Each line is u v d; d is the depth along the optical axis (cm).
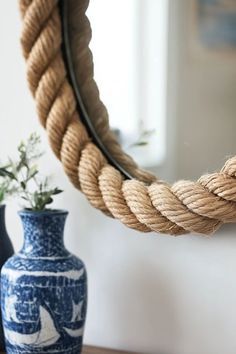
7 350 111
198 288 113
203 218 99
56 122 111
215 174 98
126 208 105
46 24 111
